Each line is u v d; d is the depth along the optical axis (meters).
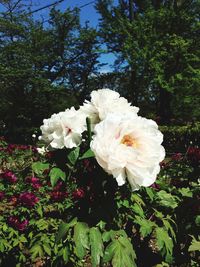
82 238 1.69
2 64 30.14
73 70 41.72
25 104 34.72
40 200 4.49
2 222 4.08
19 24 31.16
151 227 1.96
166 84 28.98
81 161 1.85
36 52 33.09
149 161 1.57
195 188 2.59
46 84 32.59
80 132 1.78
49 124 1.83
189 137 19.44
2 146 12.41
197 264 2.43
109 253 1.70
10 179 4.99
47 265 3.82
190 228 2.34
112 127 1.57
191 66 30.31
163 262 2.19
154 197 2.17
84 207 1.86
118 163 1.52
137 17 30.78
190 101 29.70
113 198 1.79
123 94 40.66
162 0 33.09
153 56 28.44
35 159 8.95
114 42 33.94
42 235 3.76
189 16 29.69
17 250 4.00
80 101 42.59
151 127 1.66
